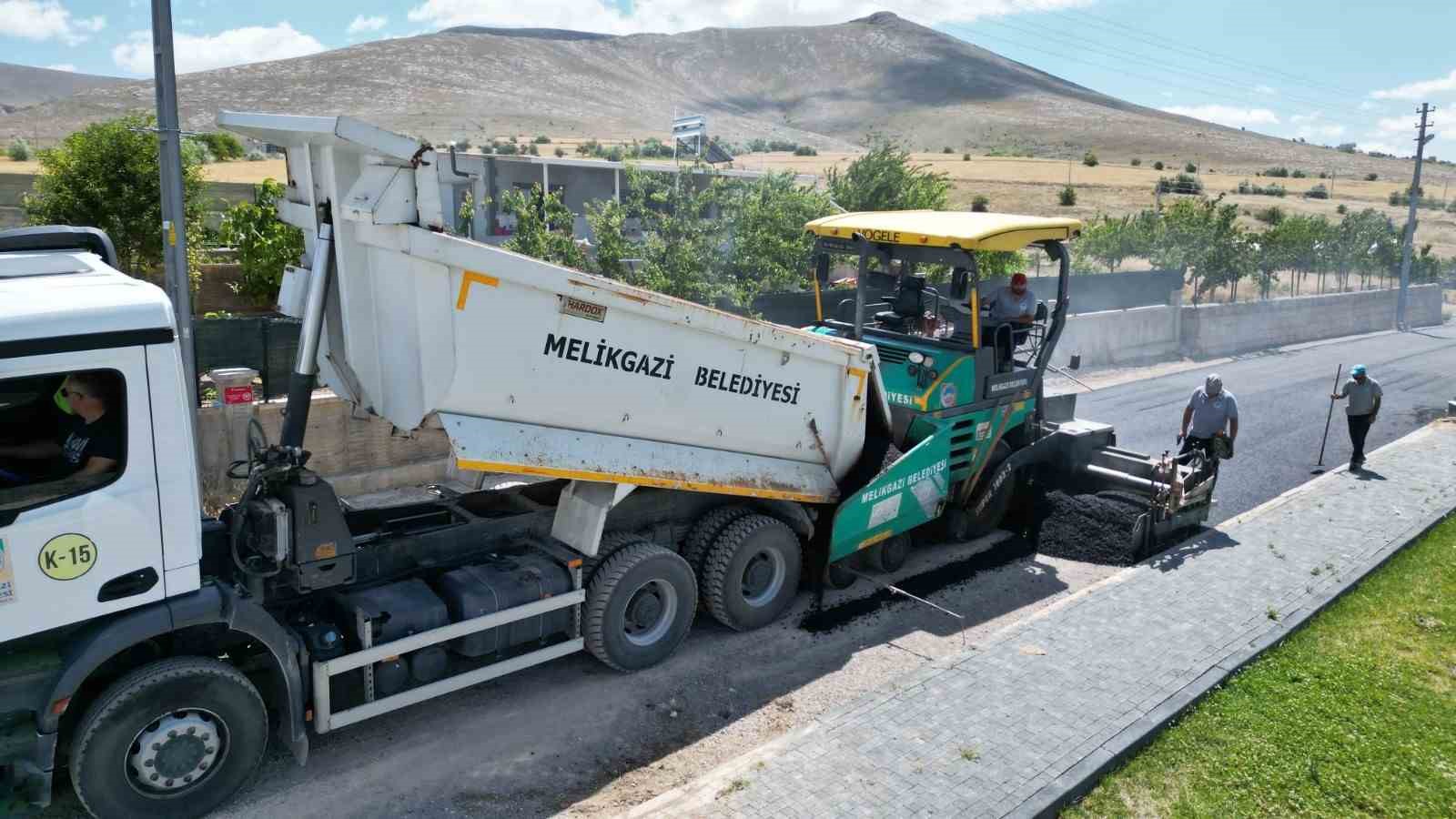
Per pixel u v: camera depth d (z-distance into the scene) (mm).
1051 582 8688
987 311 9344
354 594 5652
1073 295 23047
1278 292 38250
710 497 7555
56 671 4449
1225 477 12297
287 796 5195
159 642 4984
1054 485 10094
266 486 5500
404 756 5637
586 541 6363
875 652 7199
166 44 7500
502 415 5883
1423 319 35125
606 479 6293
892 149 20688
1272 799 5305
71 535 4406
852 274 9609
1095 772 5391
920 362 8406
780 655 7105
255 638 4977
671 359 6492
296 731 5133
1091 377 19422
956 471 8836
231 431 9258
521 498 6996
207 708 4820
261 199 17234
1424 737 5945
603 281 5938
